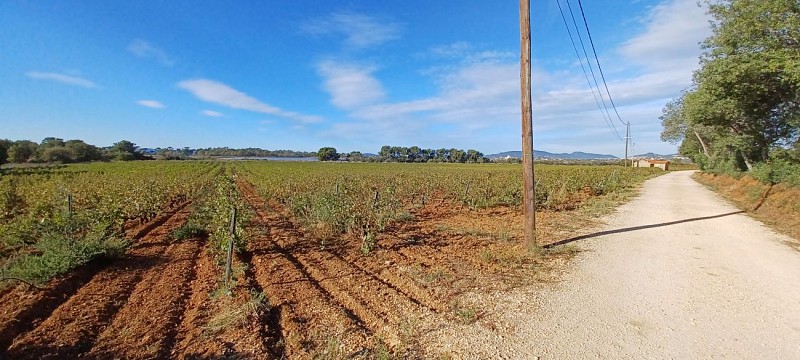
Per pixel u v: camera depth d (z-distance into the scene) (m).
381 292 5.60
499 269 6.66
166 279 6.20
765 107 16.64
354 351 3.90
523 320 4.60
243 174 35.16
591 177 25.97
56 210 10.36
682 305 5.08
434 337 4.17
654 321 4.60
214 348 3.95
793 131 18.72
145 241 8.91
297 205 12.09
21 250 7.49
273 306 5.11
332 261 7.26
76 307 4.97
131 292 5.67
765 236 9.52
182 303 5.28
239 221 7.69
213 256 7.59
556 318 4.66
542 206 15.16
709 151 38.62
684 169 81.69
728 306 5.05
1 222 10.76
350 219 9.73
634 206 15.39
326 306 5.06
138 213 11.80
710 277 6.25
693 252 7.88
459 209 14.70
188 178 24.62
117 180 21.53
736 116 18.25
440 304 5.12
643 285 5.86
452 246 8.40
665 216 12.76
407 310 4.91
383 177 26.53
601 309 4.94
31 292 5.30
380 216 10.30
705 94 17.28
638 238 9.20
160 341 4.14
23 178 25.33
